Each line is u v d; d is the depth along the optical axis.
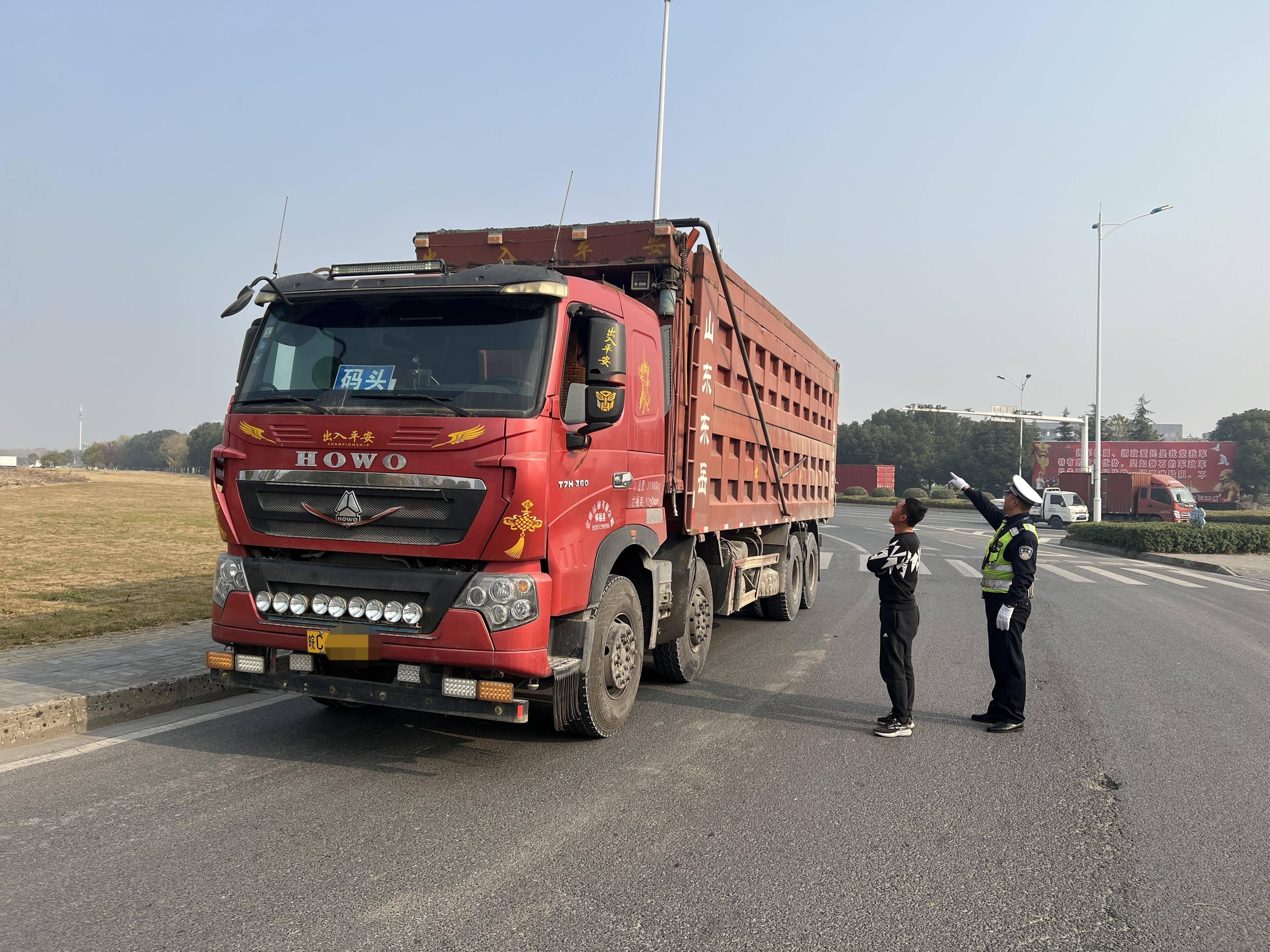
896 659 5.89
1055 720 6.36
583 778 4.82
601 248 6.32
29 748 5.13
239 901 3.28
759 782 4.86
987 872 3.74
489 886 3.47
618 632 5.55
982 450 75.31
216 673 5.01
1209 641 10.05
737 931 3.17
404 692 4.56
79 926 3.06
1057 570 19.27
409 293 4.84
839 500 70.88
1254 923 3.33
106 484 49.50
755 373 8.44
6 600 9.87
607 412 4.70
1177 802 4.67
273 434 4.77
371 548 4.61
